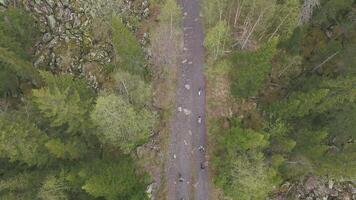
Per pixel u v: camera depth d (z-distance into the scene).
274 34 48.72
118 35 43.31
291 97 46.59
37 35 60.59
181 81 53.31
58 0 60.16
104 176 38.94
